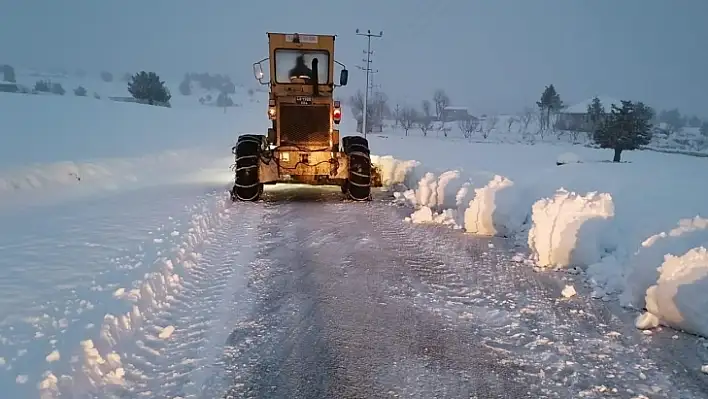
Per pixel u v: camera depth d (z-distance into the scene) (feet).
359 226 22.79
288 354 10.82
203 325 12.17
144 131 76.23
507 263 17.30
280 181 29.27
